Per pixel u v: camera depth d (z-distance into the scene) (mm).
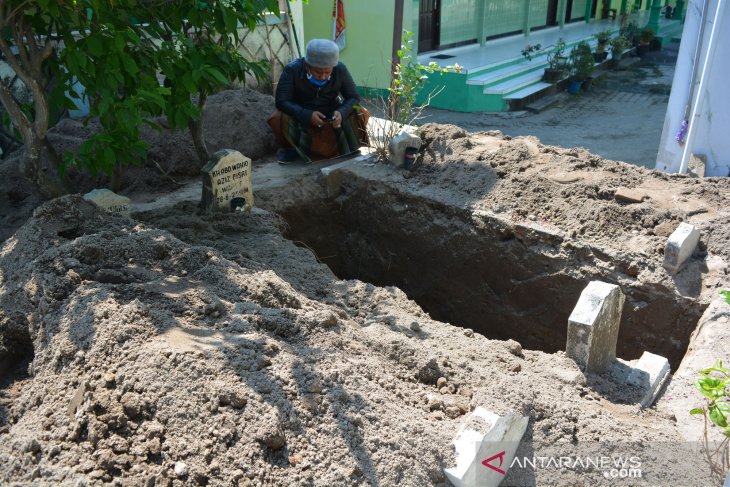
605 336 3398
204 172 4797
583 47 13555
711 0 6035
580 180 5238
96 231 3824
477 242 5188
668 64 16797
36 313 3053
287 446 2373
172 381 2473
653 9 19172
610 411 3066
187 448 2293
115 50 4086
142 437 2330
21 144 6340
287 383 2598
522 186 5328
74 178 5574
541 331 5020
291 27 8508
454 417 2758
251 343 2729
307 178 5918
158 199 5430
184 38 4547
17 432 2404
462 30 14422
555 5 17359
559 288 4793
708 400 3031
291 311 3092
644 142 10320
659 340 4387
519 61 13672
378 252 5906
